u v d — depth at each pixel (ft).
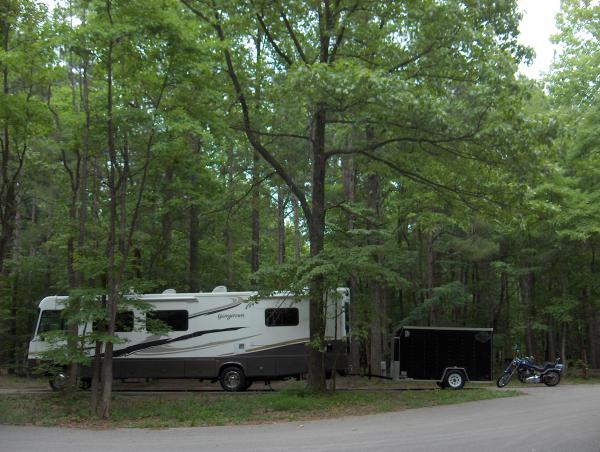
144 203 68.08
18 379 80.79
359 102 44.52
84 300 45.47
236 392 59.52
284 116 58.23
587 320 97.96
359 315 52.24
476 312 107.65
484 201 54.60
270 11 55.06
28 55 47.34
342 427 37.17
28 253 105.70
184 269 84.12
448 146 50.34
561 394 58.29
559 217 72.54
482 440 31.48
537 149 44.16
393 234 81.92
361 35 53.47
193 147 67.67
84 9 46.26
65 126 53.67
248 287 89.45
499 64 44.65
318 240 55.21
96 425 39.78
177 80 45.29
